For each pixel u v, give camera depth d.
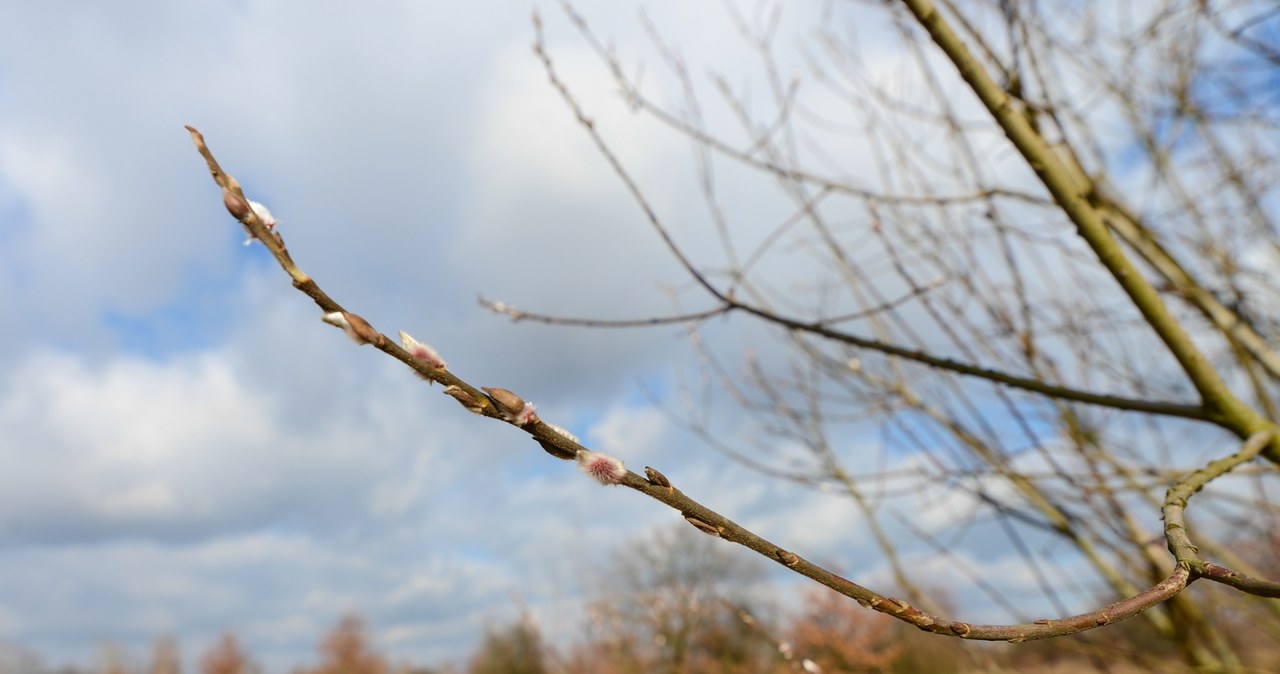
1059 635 1.35
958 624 1.32
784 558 1.31
